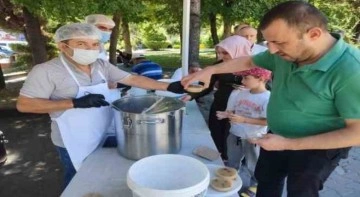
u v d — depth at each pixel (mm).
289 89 1269
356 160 3439
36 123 5367
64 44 1533
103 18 2785
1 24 7188
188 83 1746
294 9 1074
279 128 1351
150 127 1365
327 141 1117
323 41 1135
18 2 4797
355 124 1093
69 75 1566
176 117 1419
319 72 1146
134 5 5230
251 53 2307
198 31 4270
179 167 1137
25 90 1504
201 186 987
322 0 7574
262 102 2143
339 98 1112
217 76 2438
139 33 21891
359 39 8617
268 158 1530
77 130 1558
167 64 12578
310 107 1210
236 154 2426
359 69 1072
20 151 4211
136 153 1422
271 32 1104
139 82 1853
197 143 1673
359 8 8305
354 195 2812
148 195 949
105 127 1633
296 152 1332
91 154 1544
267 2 6668
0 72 7320
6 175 3551
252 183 2299
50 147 4352
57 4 4574
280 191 1566
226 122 2428
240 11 6770
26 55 8938
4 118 5613
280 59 1334
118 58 10641
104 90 1662
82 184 1271
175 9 8508
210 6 7105
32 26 6062
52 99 1569
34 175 3555
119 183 1278
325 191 2871
